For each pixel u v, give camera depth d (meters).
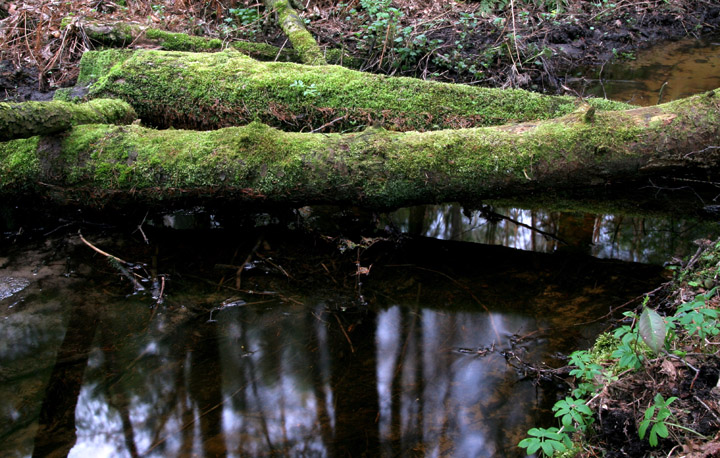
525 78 5.06
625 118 3.13
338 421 2.19
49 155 3.28
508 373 2.42
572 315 2.79
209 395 2.32
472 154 3.12
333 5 6.04
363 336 2.70
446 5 6.03
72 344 2.62
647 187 3.50
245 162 3.16
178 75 3.95
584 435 1.97
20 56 4.93
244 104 3.88
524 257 3.40
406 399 2.29
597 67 5.70
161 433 2.14
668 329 2.00
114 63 4.14
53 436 2.13
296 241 3.55
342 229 3.67
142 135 3.34
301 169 3.14
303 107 3.85
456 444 2.07
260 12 5.86
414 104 3.80
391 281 3.16
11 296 2.95
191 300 2.96
